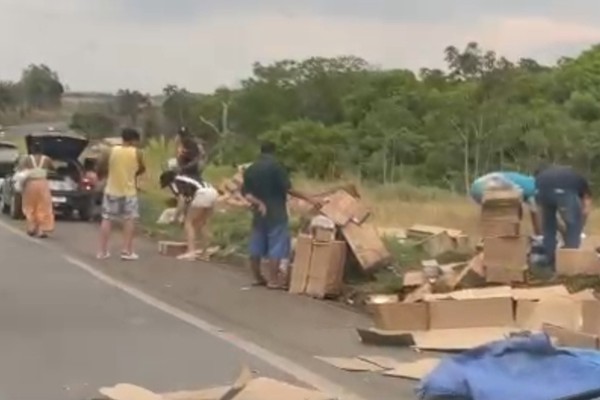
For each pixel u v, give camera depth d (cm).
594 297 1542
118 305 1881
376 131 6931
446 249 2330
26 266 2456
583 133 6288
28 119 14225
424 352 1465
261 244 2108
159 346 1506
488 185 1998
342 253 1975
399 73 8069
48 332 1605
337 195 2088
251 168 2100
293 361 1413
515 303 1540
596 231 2905
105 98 13225
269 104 7906
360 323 1711
